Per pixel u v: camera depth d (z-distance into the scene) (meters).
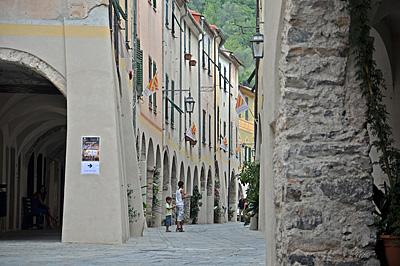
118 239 17.83
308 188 8.81
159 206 36.38
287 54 9.00
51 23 18.22
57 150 36.41
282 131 9.09
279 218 9.27
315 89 8.98
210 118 56.16
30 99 24.84
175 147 41.84
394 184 9.05
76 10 18.25
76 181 17.95
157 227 35.59
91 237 17.78
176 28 43.78
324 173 8.84
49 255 14.06
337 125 8.95
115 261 12.89
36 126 29.00
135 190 22.88
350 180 8.84
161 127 37.31
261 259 13.65
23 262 12.42
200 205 48.50
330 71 8.99
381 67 12.55
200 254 15.02
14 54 18.09
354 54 9.00
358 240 8.74
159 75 37.31
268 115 9.90
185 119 45.91
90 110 18.09
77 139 18.03
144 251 15.68
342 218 8.77
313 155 8.88
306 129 8.92
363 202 8.80
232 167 66.62
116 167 17.98
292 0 8.95
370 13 10.84
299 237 8.76
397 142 12.45
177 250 16.27
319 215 8.77
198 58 51.62
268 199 9.89
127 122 23.27
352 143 8.91
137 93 29.14
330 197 8.80
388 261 8.88
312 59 8.99
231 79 67.19
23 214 29.12
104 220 17.84
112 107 18.11
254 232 28.44
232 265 12.16
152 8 35.53
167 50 40.19
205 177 52.91
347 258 8.73
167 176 39.38
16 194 28.08
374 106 8.91
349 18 8.97
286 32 9.03
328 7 8.98
